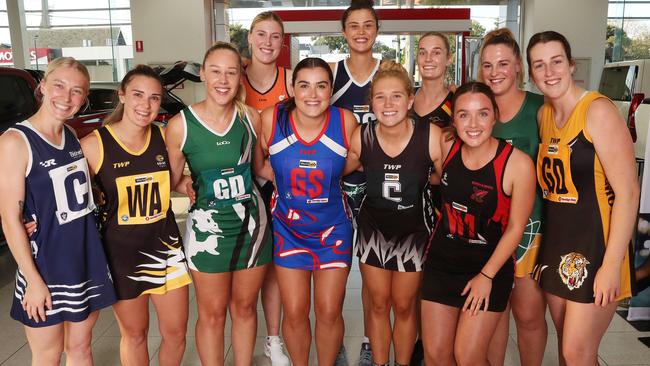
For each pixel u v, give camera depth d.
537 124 2.22
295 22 10.05
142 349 2.26
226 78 2.13
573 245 1.96
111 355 2.89
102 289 2.05
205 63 2.17
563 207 1.99
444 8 9.66
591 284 1.92
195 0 10.80
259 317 3.41
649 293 3.22
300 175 2.31
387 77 2.11
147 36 10.98
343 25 2.77
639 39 11.50
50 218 1.89
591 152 1.87
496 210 2.02
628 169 1.83
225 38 11.71
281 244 2.38
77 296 1.97
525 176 1.95
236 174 2.29
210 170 2.25
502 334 2.39
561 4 10.48
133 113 2.06
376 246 2.36
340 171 2.34
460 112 1.96
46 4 12.34
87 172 2.02
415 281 2.36
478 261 2.08
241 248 2.31
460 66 9.07
